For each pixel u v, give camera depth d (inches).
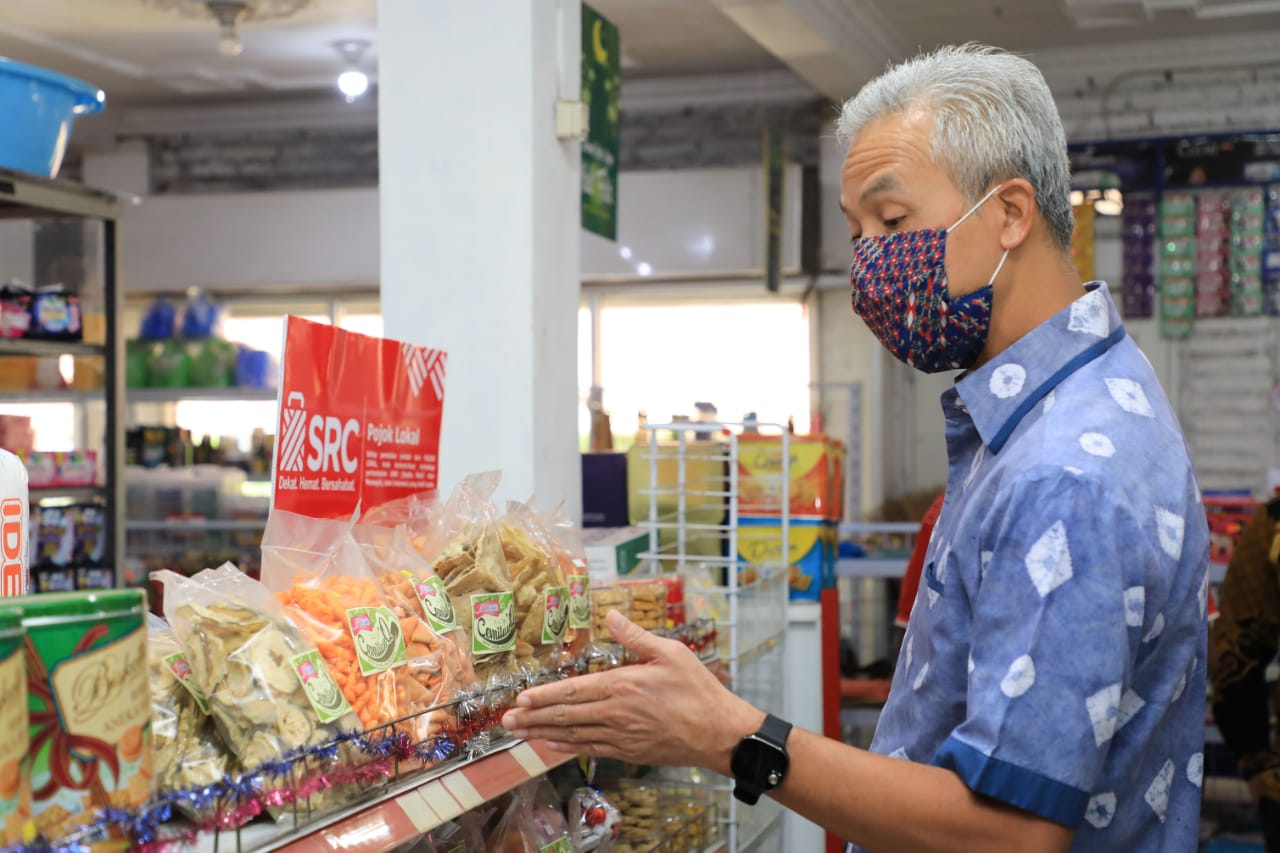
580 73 125.5
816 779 50.1
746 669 126.9
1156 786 52.9
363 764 53.1
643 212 331.3
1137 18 279.7
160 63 321.7
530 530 76.2
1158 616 50.0
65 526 193.5
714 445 141.9
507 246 114.3
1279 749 122.2
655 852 88.9
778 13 233.5
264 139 367.9
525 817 76.4
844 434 337.7
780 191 303.9
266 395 299.4
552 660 73.5
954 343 56.6
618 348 351.9
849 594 312.3
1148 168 305.7
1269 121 299.6
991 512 50.8
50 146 154.4
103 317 201.0
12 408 292.4
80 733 40.8
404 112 117.0
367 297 360.8
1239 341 301.4
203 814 45.1
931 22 282.5
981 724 47.9
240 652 52.0
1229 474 302.0
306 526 64.1
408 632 61.6
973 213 55.4
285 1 270.1
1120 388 53.1
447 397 115.4
